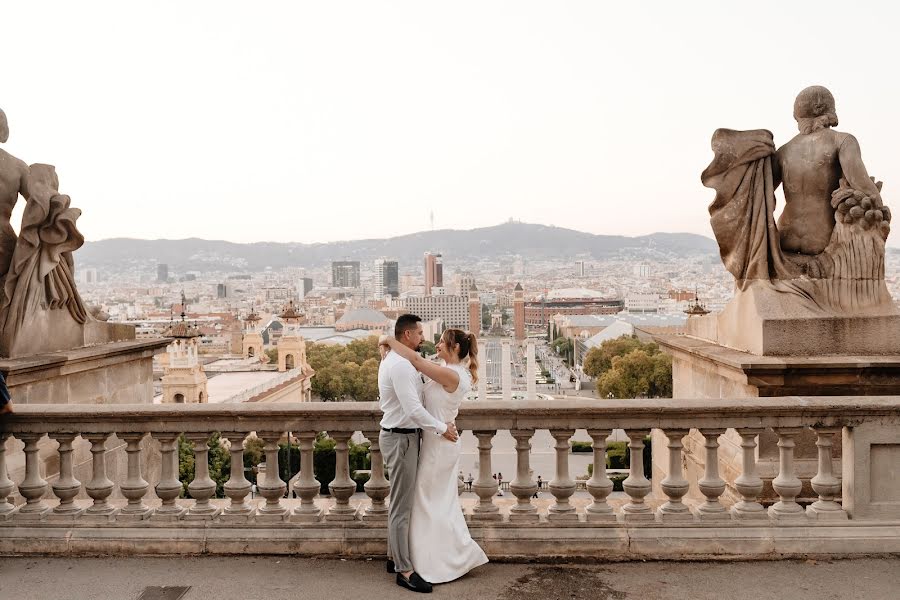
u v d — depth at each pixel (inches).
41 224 381.4
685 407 275.6
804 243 366.3
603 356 4436.5
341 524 278.8
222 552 275.4
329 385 3996.1
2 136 390.6
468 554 259.8
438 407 257.6
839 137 360.5
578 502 322.3
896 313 345.7
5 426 287.4
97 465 287.7
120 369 445.1
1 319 370.6
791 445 280.1
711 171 366.9
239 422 282.2
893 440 275.9
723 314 387.2
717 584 252.1
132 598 243.4
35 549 277.6
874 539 270.8
